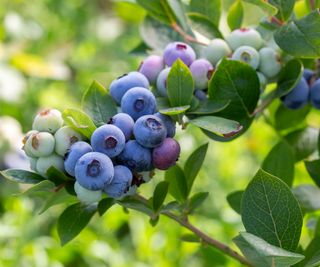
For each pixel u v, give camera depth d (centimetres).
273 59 64
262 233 59
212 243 65
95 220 102
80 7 154
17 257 93
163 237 94
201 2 69
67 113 59
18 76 125
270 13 64
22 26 138
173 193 65
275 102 73
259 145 102
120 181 58
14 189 108
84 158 58
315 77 67
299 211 58
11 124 115
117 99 61
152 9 68
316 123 88
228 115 64
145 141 58
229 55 65
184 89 61
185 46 64
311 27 62
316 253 61
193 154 65
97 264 99
